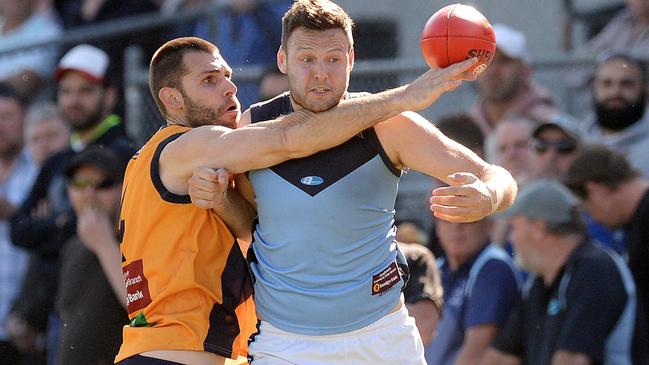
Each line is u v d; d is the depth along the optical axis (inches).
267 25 1358.3
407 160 665.0
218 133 680.4
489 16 1471.5
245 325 722.2
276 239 669.9
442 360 1020.5
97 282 1016.2
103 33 1398.9
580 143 1151.0
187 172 688.4
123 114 1331.2
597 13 1441.9
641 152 1192.8
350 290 660.1
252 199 708.0
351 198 658.8
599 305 954.7
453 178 621.0
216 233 709.3
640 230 1047.0
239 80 1302.9
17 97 1427.2
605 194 1058.7
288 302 665.6
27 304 1241.4
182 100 727.7
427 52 663.1
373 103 652.7
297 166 666.8
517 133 1190.9
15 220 1257.4
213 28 1355.8
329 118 652.1
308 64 650.8
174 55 727.1
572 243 979.3
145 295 707.4
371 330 665.0
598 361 951.6
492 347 1003.9
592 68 1309.1
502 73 1267.2
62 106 1269.7
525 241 987.9
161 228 703.7
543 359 973.8
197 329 697.6
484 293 1011.3
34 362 1246.3
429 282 882.1
